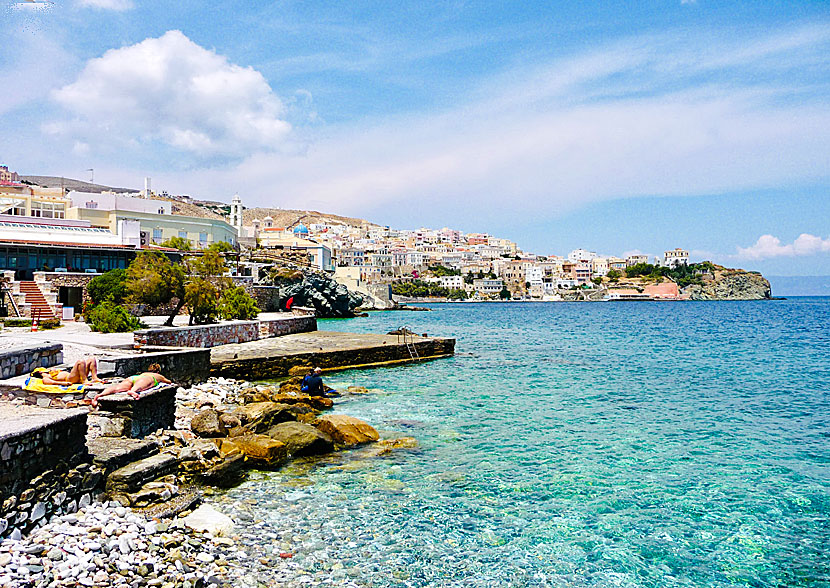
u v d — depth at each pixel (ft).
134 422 52.11
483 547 44.04
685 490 57.57
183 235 289.33
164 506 44.27
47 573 32.42
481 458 66.23
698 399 106.32
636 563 42.57
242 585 36.47
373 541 44.06
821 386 122.72
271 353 124.26
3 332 115.96
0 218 193.36
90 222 236.22
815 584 40.52
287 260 402.31
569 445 72.74
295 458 63.57
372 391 108.17
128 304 160.35
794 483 60.13
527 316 496.64
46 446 37.52
